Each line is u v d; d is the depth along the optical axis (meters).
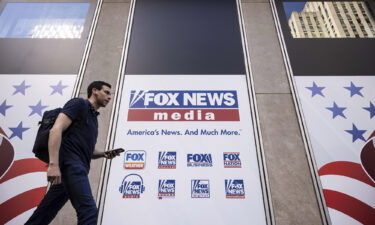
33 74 3.00
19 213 2.31
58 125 1.42
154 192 2.38
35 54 3.15
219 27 3.43
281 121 2.74
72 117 1.52
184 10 3.59
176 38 3.33
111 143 2.61
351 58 3.13
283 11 3.55
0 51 3.16
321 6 3.61
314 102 2.84
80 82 2.96
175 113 2.77
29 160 2.52
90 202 1.40
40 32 3.42
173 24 3.45
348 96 2.87
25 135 2.64
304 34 3.36
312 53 3.18
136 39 3.31
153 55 3.17
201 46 3.26
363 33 3.40
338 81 2.97
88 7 3.62
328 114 2.77
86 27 3.40
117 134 2.65
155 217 2.28
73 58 3.13
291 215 2.29
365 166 2.50
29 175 2.46
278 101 2.86
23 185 2.41
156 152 2.56
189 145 2.60
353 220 2.27
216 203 2.34
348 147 2.59
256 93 2.90
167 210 2.31
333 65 3.08
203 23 3.47
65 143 1.52
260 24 3.45
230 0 3.69
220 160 2.53
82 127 1.60
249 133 2.67
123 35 3.33
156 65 3.09
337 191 2.39
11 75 2.98
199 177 2.45
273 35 3.36
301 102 2.84
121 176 2.45
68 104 1.57
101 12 3.53
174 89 2.92
